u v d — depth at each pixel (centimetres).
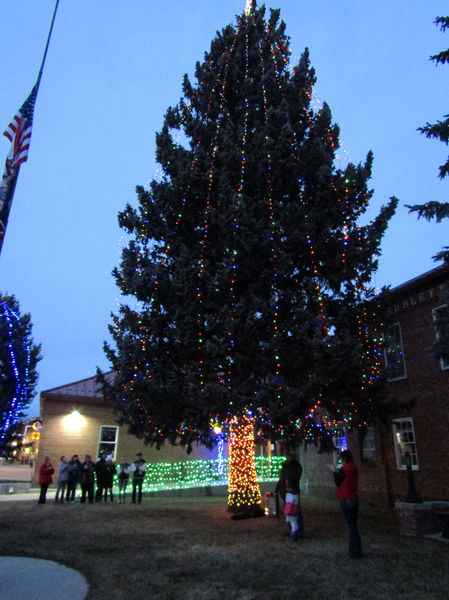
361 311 1255
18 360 2575
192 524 1145
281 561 760
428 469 1381
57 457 2055
